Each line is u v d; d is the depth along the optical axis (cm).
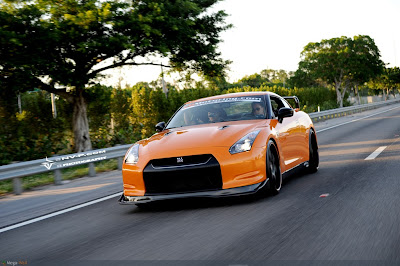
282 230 364
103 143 1747
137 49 1530
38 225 500
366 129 1552
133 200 484
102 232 426
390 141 1063
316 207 442
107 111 1881
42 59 1295
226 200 512
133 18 1373
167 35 1558
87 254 350
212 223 410
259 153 477
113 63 1606
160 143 501
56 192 784
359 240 321
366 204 439
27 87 1442
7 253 383
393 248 297
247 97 609
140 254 332
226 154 464
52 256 356
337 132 1547
